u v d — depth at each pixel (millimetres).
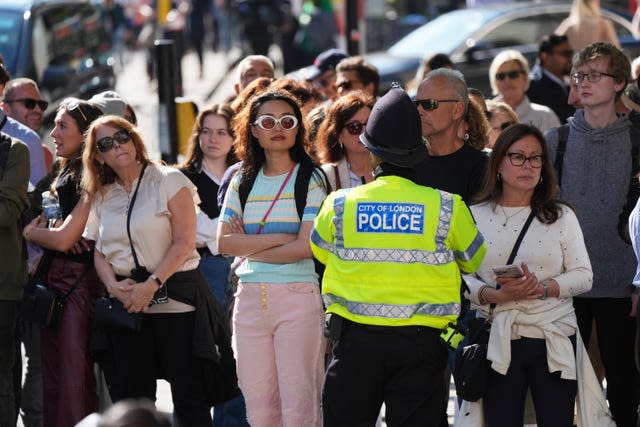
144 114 68750
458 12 60031
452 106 23344
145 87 86250
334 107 24156
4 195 23594
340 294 19969
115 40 95625
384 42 76938
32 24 47906
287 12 71062
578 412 21156
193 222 23203
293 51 70188
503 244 21516
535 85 36625
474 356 20859
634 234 21219
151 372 23391
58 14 51062
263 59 32312
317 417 22562
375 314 19672
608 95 24266
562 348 20875
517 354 21016
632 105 23266
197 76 89875
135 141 23031
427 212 19719
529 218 21531
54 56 49438
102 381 25828
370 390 19969
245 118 22594
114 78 57812
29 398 26969
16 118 30750
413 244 19672
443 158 23531
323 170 23516
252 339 22531
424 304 19672
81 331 24172
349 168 24391
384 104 20094
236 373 23547
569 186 24531
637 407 24500
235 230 22547
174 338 23172
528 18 58219
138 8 110188
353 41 51469
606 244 24281
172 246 22969
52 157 30438
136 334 23109
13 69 46281
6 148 23922
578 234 21516
